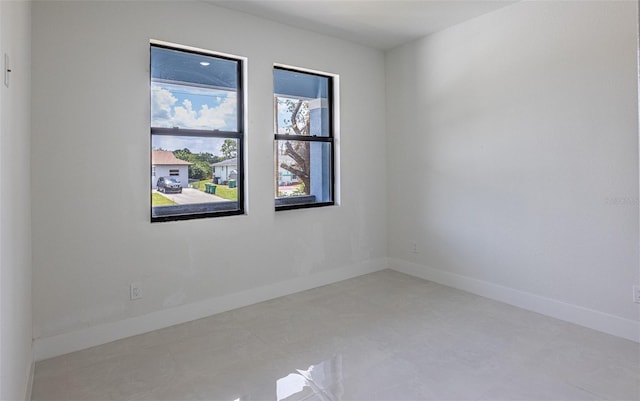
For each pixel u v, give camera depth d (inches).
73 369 94.0
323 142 165.5
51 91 100.7
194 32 123.7
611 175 110.0
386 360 96.7
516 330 113.8
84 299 106.3
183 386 86.1
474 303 137.3
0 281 54.4
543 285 126.9
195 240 126.0
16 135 72.6
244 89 136.9
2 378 56.2
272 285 145.0
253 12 134.5
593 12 112.0
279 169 153.0
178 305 122.6
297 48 149.4
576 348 102.0
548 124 123.6
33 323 98.7
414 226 172.2
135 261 114.7
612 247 110.6
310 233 156.7
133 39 112.9
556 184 122.3
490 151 140.6
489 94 139.9
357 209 173.0
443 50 154.9
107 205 109.7
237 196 139.9
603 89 110.8
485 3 130.0
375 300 141.6
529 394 81.3
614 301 110.4
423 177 166.7
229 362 96.7
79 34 104.4
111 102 109.7
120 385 86.7
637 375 88.0
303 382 87.3
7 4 62.3
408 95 171.2
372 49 175.8
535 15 125.2
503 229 137.8
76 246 105.0
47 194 100.6
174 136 125.2
